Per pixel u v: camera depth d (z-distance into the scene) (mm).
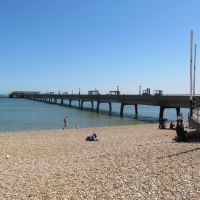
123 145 17016
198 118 18922
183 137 17250
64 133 27250
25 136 25297
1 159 13766
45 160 13305
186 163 10500
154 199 7184
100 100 71438
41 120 46469
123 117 54125
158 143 16641
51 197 7785
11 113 63062
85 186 8609
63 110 75875
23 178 9953
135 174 9516
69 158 13531
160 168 10055
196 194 7285
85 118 50875
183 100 39344
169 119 49375
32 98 188500
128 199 7305
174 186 8000
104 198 7504
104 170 10438
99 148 16328
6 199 7746
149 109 97625
